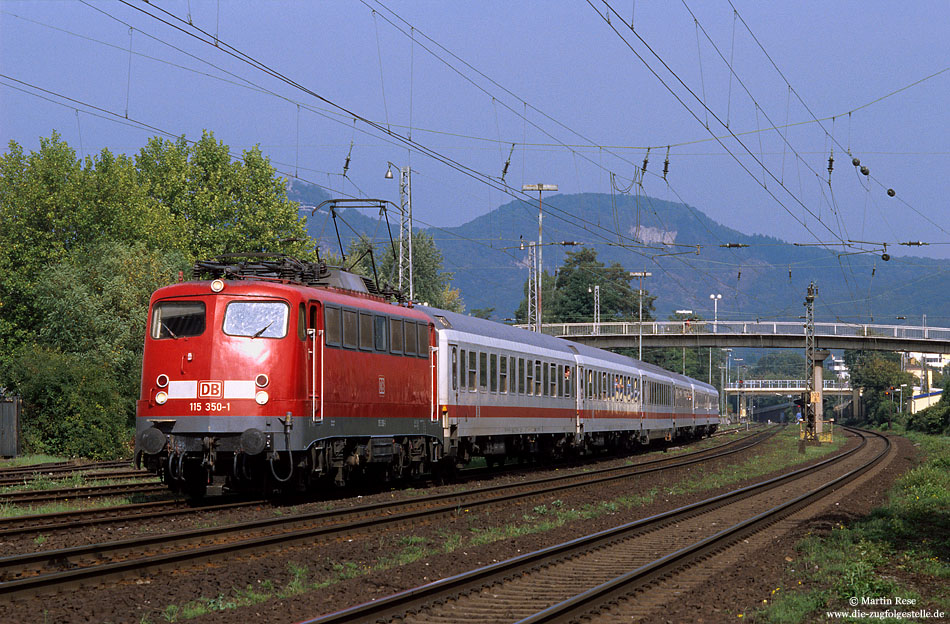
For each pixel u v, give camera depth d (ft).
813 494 108.78
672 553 60.03
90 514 73.41
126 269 180.45
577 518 84.38
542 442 151.43
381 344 95.71
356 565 55.62
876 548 67.15
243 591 47.37
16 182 217.36
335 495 91.56
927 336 342.23
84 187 219.00
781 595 48.85
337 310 87.15
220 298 80.69
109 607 42.50
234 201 275.59
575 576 53.93
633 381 201.05
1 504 79.46
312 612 42.86
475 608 44.75
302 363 81.20
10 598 42.80
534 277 240.73
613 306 568.82
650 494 108.99
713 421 335.47
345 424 87.66
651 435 224.12
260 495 91.04
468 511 84.38
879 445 276.21
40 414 156.97
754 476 146.92
